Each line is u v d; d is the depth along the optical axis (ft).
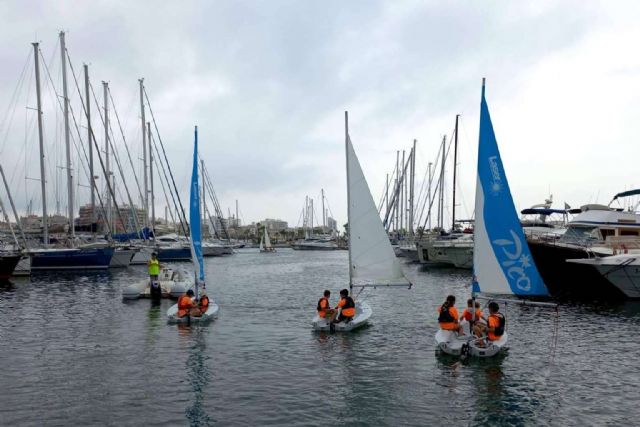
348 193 75.31
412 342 63.87
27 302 100.53
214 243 350.23
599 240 114.93
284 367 53.11
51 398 43.91
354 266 75.31
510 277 55.52
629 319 78.28
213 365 53.98
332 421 39.01
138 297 104.58
